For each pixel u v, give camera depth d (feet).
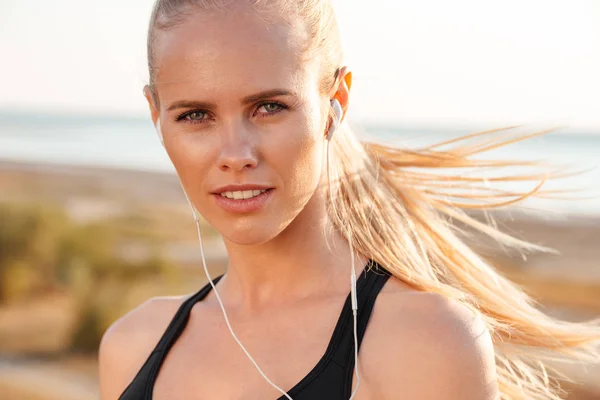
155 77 4.91
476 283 6.13
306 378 4.80
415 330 4.72
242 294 5.53
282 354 5.04
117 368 5.96
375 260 5.35
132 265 49.14
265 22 4.58
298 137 4.66
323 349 4.93
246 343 5.25
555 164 6.35
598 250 57.47
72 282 47.01
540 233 62.59
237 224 4.75
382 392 4.66
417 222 6.15
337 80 5.07
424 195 6.35
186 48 4.63
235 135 4.61
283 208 4.75
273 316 5.30
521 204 6.35
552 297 45.14
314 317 5.13
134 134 226.99
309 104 4.71
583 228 65.05
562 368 29.78
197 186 4.84
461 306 4.89
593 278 48.88
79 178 128.36
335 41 5.07
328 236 5.39
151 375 5.48
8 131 234.17
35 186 115.65
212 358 5.33
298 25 4.69
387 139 6.45
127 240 60.54
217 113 4.65
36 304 46.26
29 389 32.96
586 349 6.15
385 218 5.70
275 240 5.31
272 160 4.65
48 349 39.27
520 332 6.15
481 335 4.77
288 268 5.33
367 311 4.95
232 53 4.54
